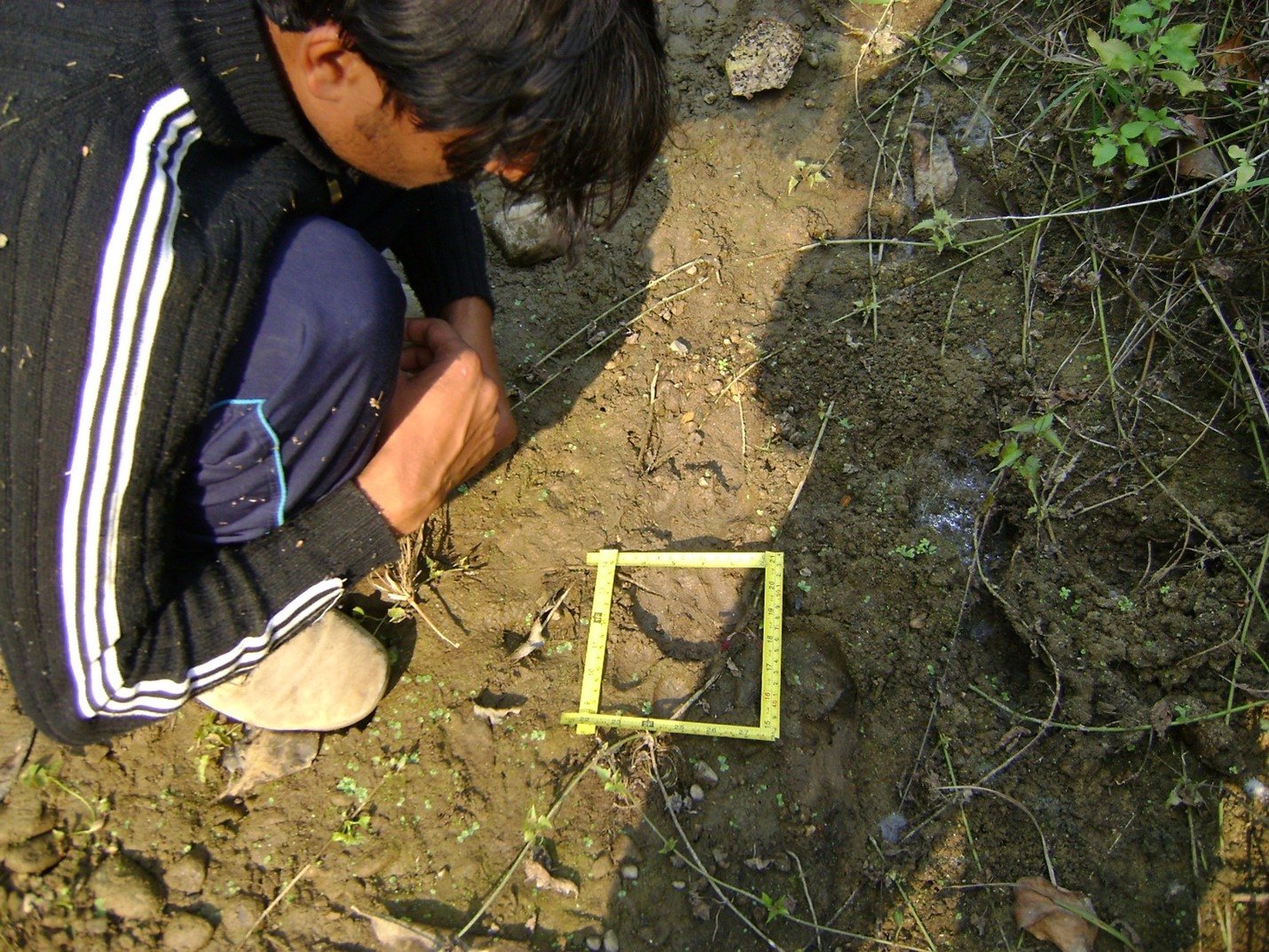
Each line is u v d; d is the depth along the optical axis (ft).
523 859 5.33
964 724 5.64
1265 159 6.54
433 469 4.81
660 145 3.81
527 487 6.51
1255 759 5.30
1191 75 6.72
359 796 5.53
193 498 4.17
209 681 4.37
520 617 6.09
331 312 4.11
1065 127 7.01
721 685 5.84
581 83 3.30
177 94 3.59
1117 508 6.08
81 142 3.40
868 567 6.10
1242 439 6.11
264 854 5.38
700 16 8.11
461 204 5.83
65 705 4.01
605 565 6.19
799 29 7.86
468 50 3.13
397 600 6.10
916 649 5.84
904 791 5.50
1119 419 6.28
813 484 6.46
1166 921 5.04
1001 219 7.07
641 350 7.00
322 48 3.42
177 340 3.56
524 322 7.12
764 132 7.64
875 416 6.61
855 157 7.48
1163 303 6.50
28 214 3.34
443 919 5.21
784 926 5.21
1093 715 5.52
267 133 3.98
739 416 6.74
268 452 4.19
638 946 5.15
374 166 4.07
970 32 7.68
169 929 5.16
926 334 6.77
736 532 6.35
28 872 5.22
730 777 5.55
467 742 5.66
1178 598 5.71
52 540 3.62
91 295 3.39
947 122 7.44
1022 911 5.10
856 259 7.13
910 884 5.28
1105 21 7.36
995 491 6.21
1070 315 6.67
